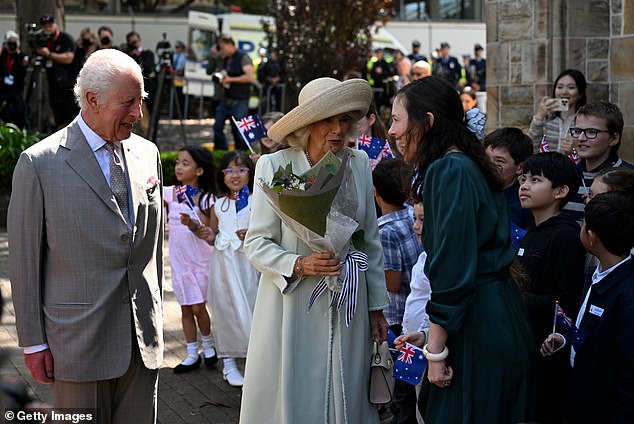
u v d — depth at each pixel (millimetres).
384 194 4480
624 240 3316
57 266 3443
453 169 3168
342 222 3318
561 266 3754
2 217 11586
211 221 5789
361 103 3514
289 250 3518
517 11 8086
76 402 3482
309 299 3482
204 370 5805
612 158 4875
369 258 3645
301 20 13766
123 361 3500
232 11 21562
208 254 5758
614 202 3346
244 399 3576
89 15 21562
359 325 3535
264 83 16906
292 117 3463
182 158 5770
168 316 7211
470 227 3109
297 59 13820
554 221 3910
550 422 3689
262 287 3592
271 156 3621
